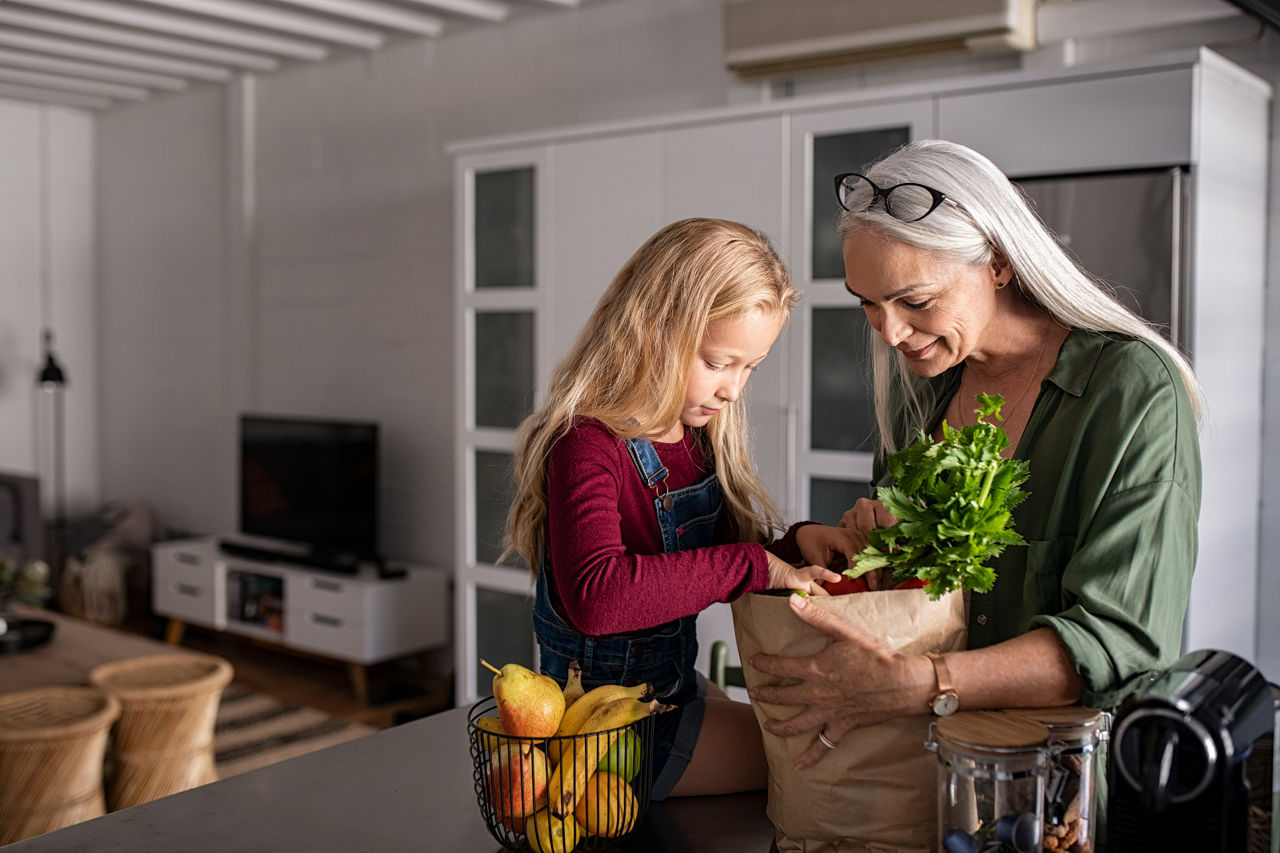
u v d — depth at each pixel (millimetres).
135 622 5711
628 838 1083
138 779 2867
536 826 974
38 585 3490
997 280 1152
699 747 1182
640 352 1110
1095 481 1059
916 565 999
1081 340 1161
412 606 4504
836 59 3391
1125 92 2600
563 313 3580
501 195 3727
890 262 1095
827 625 992
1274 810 893
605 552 1056
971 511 967
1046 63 3176
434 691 4500
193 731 2924
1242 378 2863
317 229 5219
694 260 1101
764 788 1205
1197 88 2514
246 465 5199
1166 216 2549
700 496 1219
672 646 1187
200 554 5082
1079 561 1027
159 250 6074
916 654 998
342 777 1198
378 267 4984
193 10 4227
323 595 4508
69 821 2613
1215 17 2908
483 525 3830
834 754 1016
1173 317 2551
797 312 3084
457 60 4629
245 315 5531
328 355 5219
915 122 2895
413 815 1097
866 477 2984
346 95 5047
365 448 4633
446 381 4758
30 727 2572
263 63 5207
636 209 3398
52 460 6359
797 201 3082
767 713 1060
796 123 3076
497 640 3820
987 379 1265
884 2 3227
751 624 1059
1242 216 2814
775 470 3141
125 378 6348
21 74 5496
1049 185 2697
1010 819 874
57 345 6359
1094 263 2650
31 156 6234
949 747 895
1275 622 3014
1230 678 895
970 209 1094
